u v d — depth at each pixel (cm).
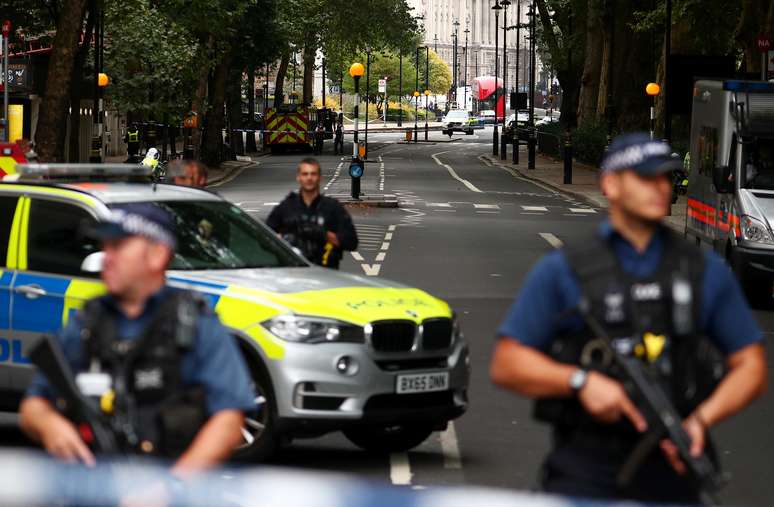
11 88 15125
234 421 1312
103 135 13650
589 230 9631
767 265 5997
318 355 2655
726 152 6312
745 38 11562
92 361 1313
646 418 1338
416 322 2770
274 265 2948
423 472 2756
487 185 15500
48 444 1309
